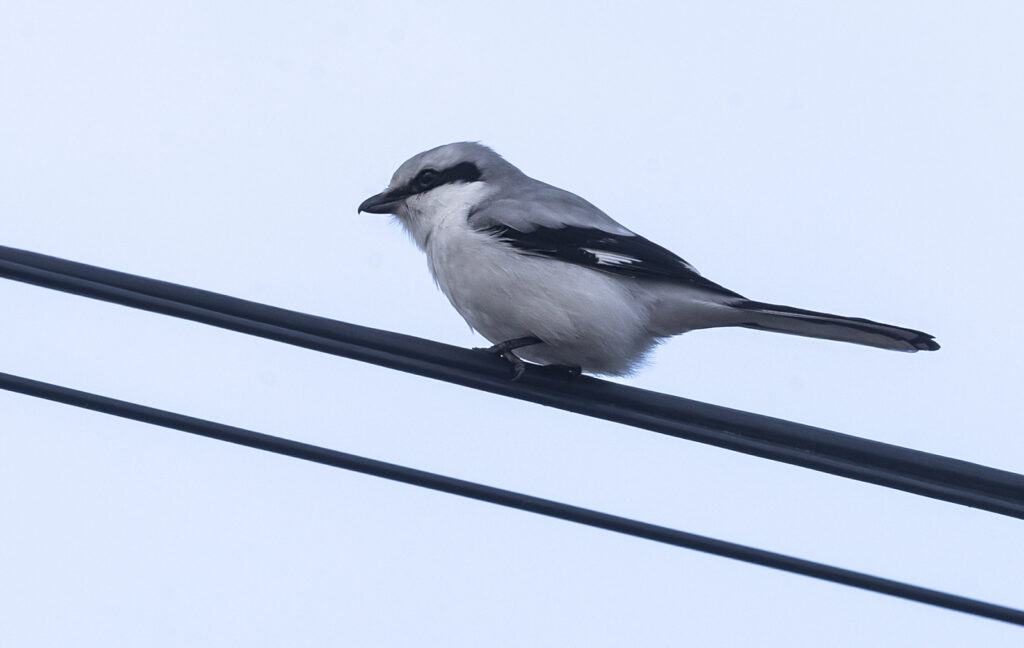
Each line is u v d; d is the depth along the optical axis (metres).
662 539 9.23
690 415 8.84
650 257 10.91
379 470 9.11
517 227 10.98
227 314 8.66
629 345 10.94
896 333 10.25
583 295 10.74
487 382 9.10
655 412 8.93
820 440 8.55
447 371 9.09
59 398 8.96
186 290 8.58
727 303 10.71
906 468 8.41
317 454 9.10
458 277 11.15
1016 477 8.31
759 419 8.70
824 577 9.24
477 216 11.22
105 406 8.99
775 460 8.70
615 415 9.02
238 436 9.05
